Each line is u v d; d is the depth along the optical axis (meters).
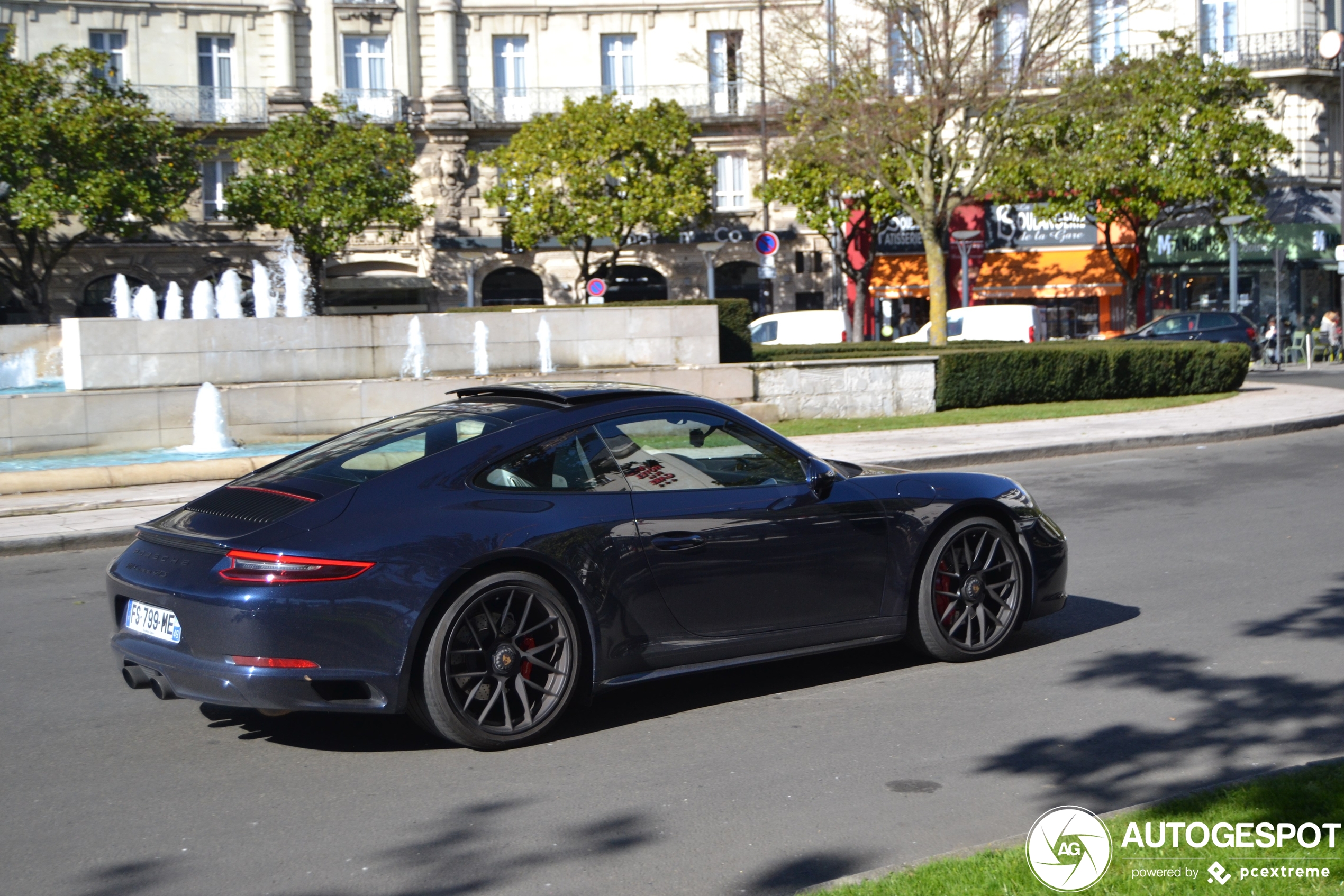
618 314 19.81
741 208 44.66
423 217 40.75
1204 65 36.75
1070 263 42.09
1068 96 26.33
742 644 5.35
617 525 5.05
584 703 5.08
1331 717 5.00
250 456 14.72
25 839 4.04
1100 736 4.86
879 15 30.42
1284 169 40.66
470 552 4.71
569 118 39.28
